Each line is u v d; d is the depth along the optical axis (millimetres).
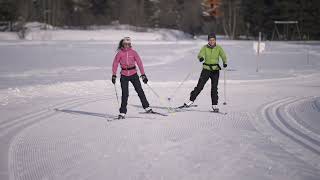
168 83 31844
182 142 13773
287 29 168500
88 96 25188
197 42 118375
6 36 140000
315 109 20484
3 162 11758
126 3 188625
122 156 12227
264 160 11789
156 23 196625
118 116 18047
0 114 18969
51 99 23781
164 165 11320
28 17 176250
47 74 39156
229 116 18531
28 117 18344
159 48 87500
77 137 14633
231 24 190500
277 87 30438
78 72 41031
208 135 14773
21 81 32969
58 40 126938
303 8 165250
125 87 18094
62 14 183875
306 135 14898
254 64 53312
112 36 143750
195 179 10211
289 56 68875
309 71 43906
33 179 10391
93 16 189250
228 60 59719
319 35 167000
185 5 197375
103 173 10727
